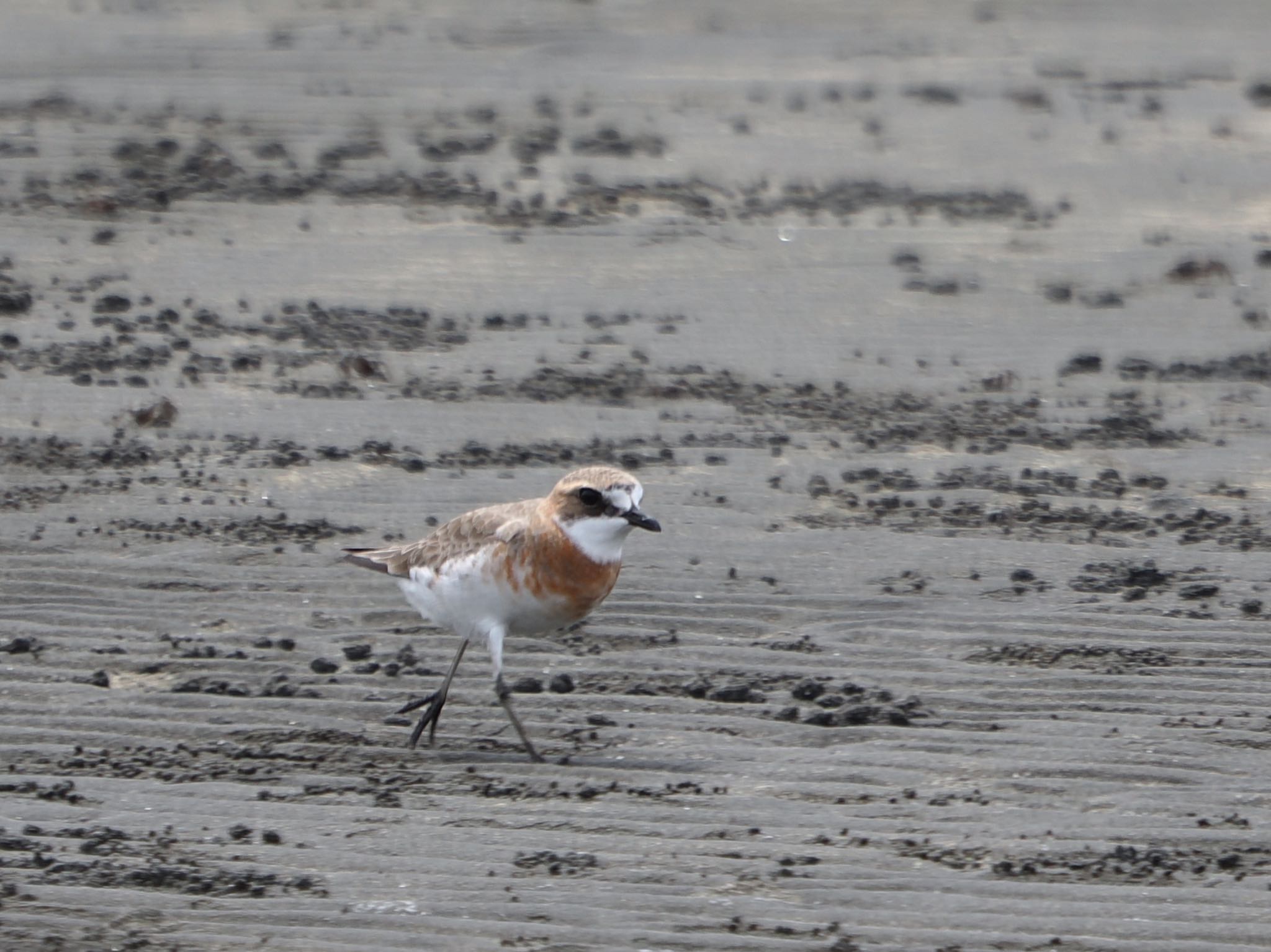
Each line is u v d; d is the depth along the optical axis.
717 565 13.83
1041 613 12.90
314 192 25.36
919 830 9.56
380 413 17.25
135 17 38.28
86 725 10.82
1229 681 11.73
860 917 8.56
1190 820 9.71
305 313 20.52
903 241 24.38
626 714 11.25
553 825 9.55
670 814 9.73
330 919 8.42
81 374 17.95
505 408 17.52
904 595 13.29
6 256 22.05
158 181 25.47
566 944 8.25
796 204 25.98
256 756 10.47
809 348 19.94
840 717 11.10
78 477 15.30
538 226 24.27
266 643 12.27
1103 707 11.32
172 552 13.79
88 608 12.76
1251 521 14.99
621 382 18.42
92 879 8.77
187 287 21.28
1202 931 8.46
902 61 36.47
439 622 10.82
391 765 10.40
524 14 40.41
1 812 9.57
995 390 18.67
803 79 34.44
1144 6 43.09
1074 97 33.44
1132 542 14.45
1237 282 22.78
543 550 10.28
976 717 11.17
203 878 8.80
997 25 40.69
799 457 16.39
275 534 14.23
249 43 35.84
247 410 17.20
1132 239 24.75
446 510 14.90
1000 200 26.58
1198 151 29.66
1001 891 8.84
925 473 16.08
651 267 22.78
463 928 8.38
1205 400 18.42
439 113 30.53
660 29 39.06
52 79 31.70
